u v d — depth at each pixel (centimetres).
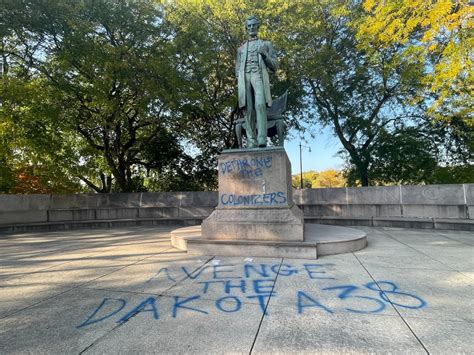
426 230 1026
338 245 625
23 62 1416
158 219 1388
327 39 1781
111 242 864
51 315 341
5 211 1245
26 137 1320
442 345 259
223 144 2077
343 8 1587
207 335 286
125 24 1412
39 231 1212
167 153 2009
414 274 470
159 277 479
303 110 1908
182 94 1441
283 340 273
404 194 1191
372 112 1891
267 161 660
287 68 1664
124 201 1493
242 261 562
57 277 497
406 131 1880
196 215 1427
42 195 1355
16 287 448
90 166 1759
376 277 455
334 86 1769
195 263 557
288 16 1541
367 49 1358
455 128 1669
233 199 673
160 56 1436
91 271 529
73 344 274
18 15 1250
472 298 368
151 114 1565
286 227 612
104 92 1302
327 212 1310
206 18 1534
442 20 902
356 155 1972
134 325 311
